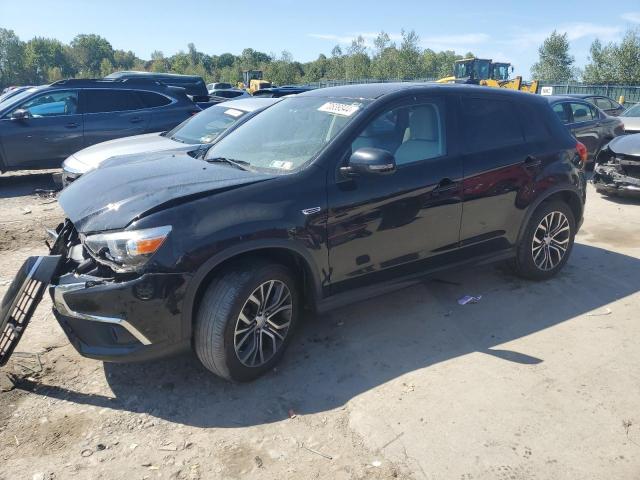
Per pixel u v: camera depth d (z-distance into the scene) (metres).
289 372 3.59
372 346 3.91
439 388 3.37
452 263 4.36
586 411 3.12
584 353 3.76
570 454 2.79
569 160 4.90
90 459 2.81
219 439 2.96
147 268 2.98
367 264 3.82
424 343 3.94
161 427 3.06
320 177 3.54
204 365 3.36
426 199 3.98
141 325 3.02
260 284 3.30
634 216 7.45
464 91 4.43
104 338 3.11
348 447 2.88
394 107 3.98
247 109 7.73
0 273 5.42
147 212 3.04
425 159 4.05
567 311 4.43
